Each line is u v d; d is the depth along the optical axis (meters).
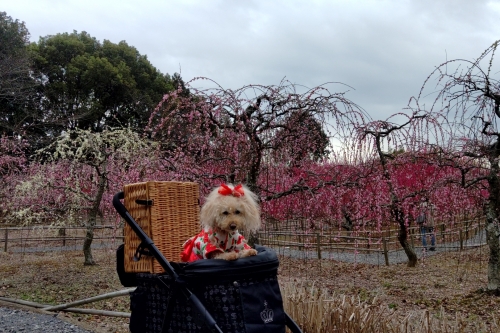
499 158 7.60
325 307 4.92
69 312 7.16
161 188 3.56
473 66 6.82
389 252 14.34
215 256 3.21
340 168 7.54
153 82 28.78
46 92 24.55
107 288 9.45
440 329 4.64
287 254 13.86
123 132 11.32
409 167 8.93
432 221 10.64
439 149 7.56
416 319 5.69
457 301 7.56
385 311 5.22
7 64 20.22
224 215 3.25
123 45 29.17
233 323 2.97
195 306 2.98
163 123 7.06
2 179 16.08
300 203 7.80
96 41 29.19
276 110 6.68
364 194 7.89
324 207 8.34
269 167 6.98
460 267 10.98
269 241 12.04
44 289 9.34
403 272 10.65
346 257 13.51
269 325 3.05
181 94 6.91
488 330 5.50
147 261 3.47
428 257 12.78
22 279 10.39
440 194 8.50
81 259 13.40
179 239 3.64
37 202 12.62
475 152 7.43
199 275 2.99
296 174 7.46
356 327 4.64
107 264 12.52
